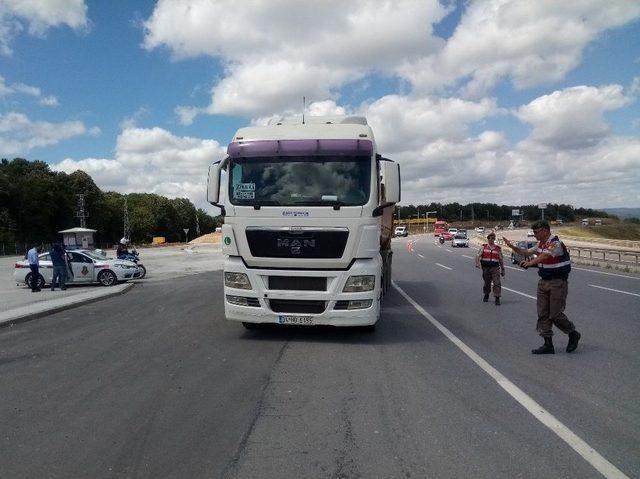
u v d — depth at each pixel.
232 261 8.29
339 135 8.20
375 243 8.14
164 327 10.22
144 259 41.28
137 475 3.86
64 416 5.15
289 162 8.16
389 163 8.21
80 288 19.84
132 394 5.82
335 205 7.92
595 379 6.29
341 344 8.32
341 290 7.89
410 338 8.80
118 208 104.00
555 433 4.60
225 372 6.69
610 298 13.98
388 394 5.74
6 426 4.91
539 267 7.69
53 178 86.12
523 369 6.77
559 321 7.60
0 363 7.52
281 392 5.83
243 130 8.56
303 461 4.07
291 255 7.96
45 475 3.88
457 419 4.96
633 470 3.89
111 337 9.34
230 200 8.19
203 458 4.14
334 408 5.29
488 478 3.78
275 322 8.06
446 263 30.73
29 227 78.81
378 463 4.03
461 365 6.99
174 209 128.62
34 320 11.68
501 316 11.27
